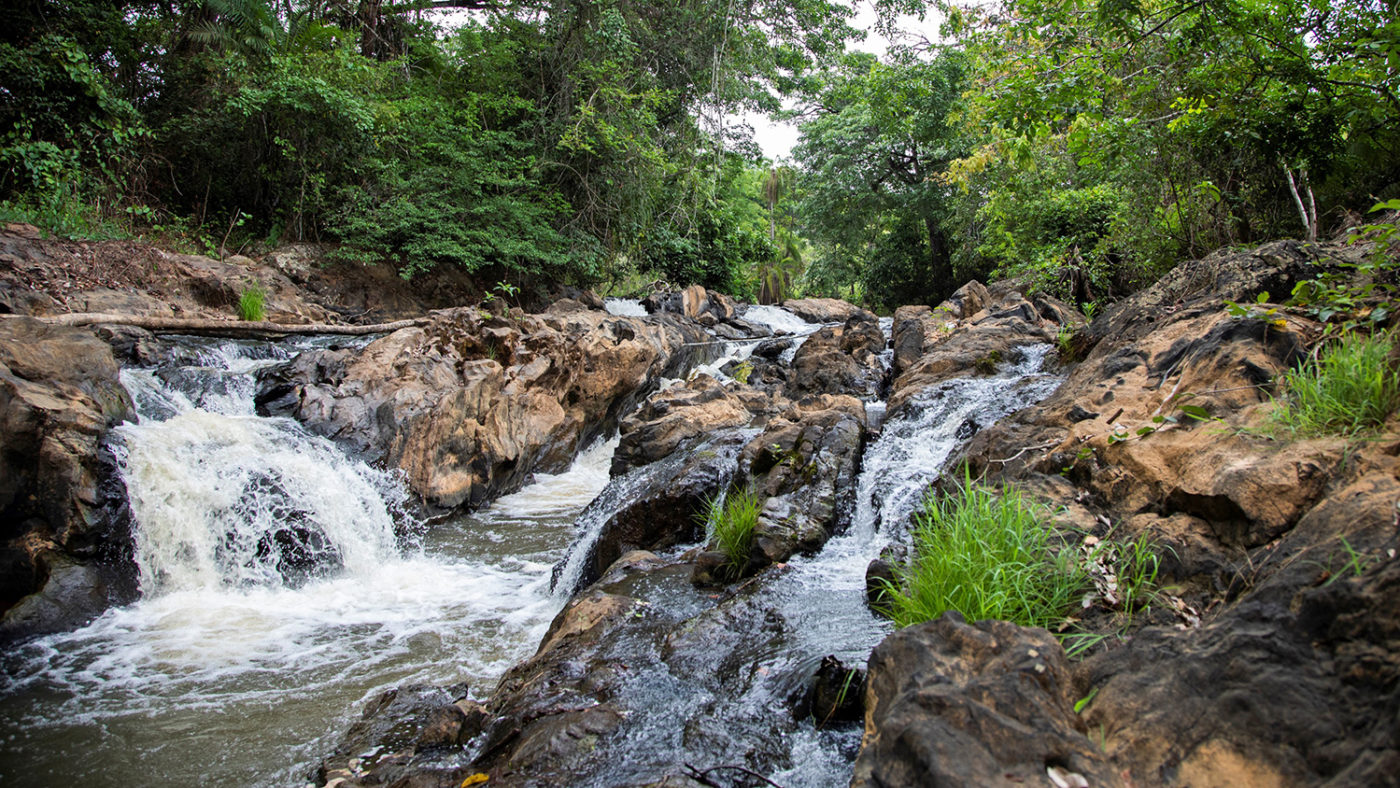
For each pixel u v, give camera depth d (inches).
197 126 549.0
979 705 84.4
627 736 130.3
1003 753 79.9
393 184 629.3
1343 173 287.4
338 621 253.3
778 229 1636.3
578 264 739.4
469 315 440.5
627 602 199.6
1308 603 87.0
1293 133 269.6
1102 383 203.2
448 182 660.7
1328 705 77.7
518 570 308.0
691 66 784.9
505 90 754.2
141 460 275.7
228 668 216.8
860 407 352.5
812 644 159.9
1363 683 77.1
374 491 330.3
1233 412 150.6
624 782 115.0
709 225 1043.9
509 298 709.9
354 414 349.4
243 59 565.3
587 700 145.8
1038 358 354.0
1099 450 165.8
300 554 294.8
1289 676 82.3
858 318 548.4
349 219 596.1
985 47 368.8
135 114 507.5
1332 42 257.1
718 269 1078.4
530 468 444.8
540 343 465.1
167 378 336.8
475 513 388.5
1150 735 84.0
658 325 631.8
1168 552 130.0
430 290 653.3
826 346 517.3
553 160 733.3
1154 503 145.3
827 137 1107.3
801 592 192.4
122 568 261.6
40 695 200.5
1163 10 272.4
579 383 499.2
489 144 683.4
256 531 288.5
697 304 835.4
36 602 237.8
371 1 714.2
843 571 208.4
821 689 133.3
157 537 269.6
